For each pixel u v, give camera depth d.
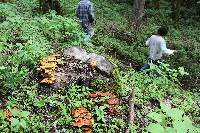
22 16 9.31
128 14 16.66
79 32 8.07
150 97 6.33
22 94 5.28
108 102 5.30
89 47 8.07
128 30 13.12
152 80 7.07
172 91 7.18
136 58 10.70
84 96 5.46
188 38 14.84
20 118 4.40
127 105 5.60
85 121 4.71
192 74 11.35
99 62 6.24
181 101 6.89
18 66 5.98
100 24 12.89
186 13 18.97
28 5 10.80
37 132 4.52
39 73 5.78
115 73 6.16
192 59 12.57
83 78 5.77
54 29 8.17
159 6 18.69
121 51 10.75
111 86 5.81
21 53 6.04
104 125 4.84
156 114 1.94
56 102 5.17
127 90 6.17
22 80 5.60
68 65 6.01
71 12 11.55
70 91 5.47
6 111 4.61
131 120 5.17
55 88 5.55
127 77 6.96
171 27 16.16
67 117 4.88
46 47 6.98
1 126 4.34
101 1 17.23
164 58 12.09
